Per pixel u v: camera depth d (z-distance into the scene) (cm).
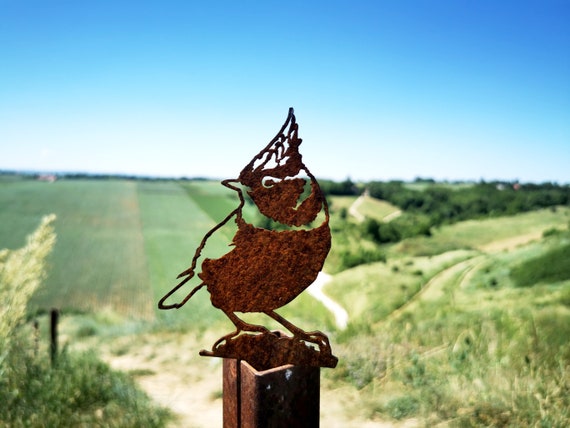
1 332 545
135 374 734
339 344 747
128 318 1552
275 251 272
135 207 6303
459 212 5669
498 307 1005
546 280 1602
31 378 572
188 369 754
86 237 4400
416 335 754
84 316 1831
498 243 3681
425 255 3378
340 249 3319
